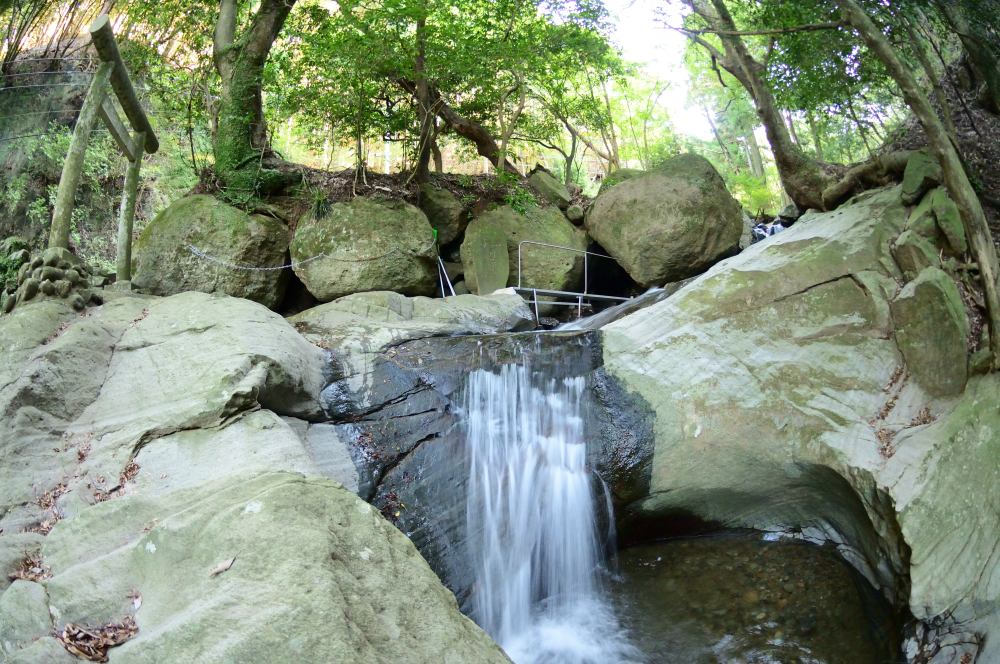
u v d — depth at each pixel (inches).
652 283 456.4
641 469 284.4
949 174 274.8
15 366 238.2
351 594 140.9
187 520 158.7
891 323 287.1
